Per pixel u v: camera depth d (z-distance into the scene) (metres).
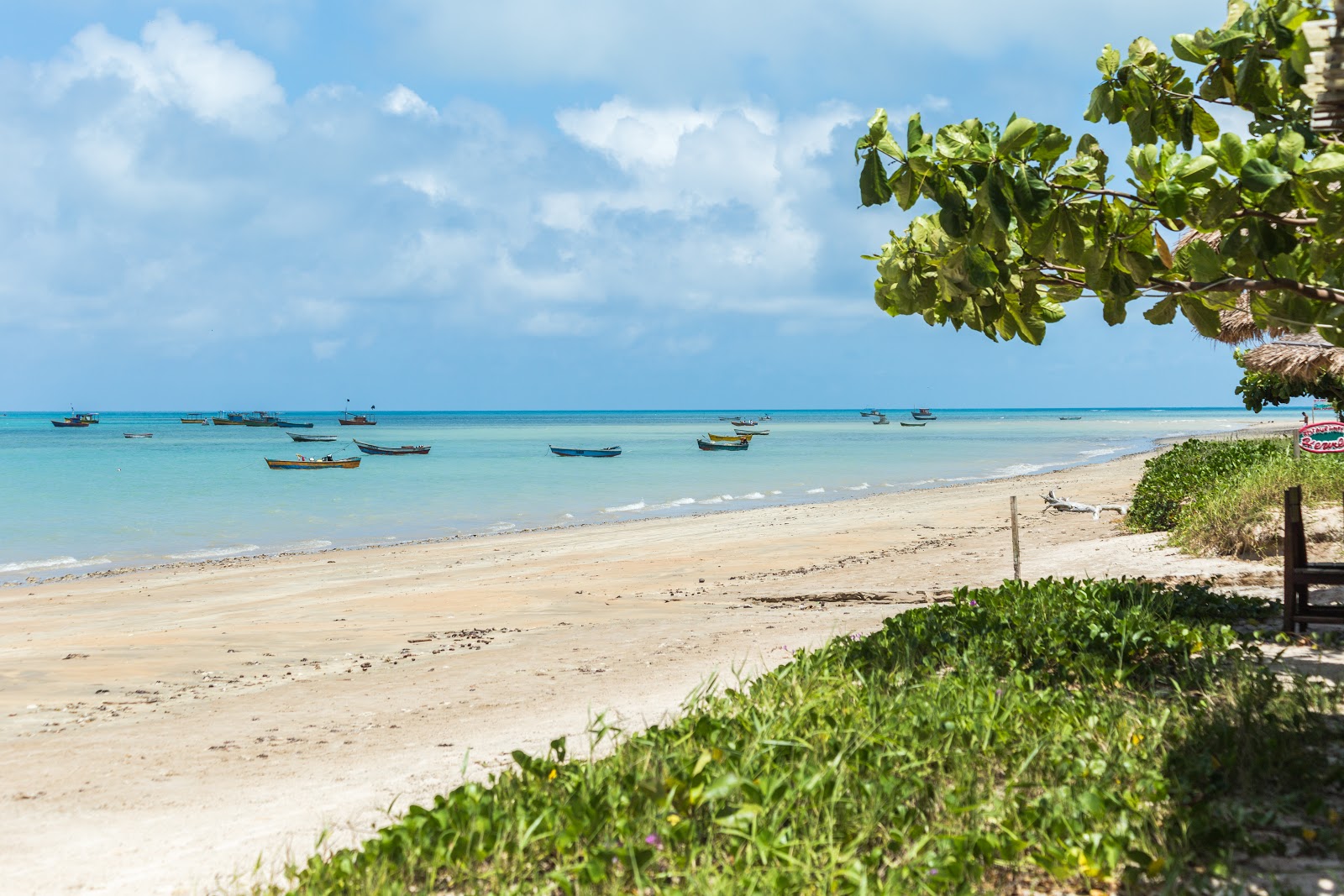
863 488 46.84
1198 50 5.48
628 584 17.59
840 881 3.73
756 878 3.77
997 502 32.81
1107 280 4.77
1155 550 15.84
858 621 12.03
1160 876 3.79
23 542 29.36
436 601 16.23
